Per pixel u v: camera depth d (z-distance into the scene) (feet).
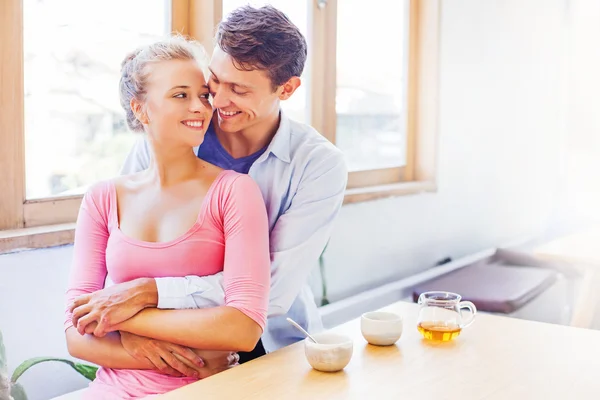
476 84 11.96
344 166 5.66
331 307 8.73
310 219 5.41
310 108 8.89
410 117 10.97
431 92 10.88
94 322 4.60
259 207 4.84
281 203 5.57
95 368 6.16
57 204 6.27
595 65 13.48
